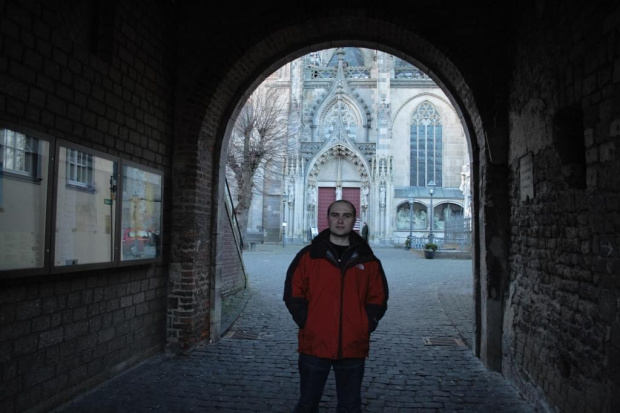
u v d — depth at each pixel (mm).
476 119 6922
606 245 3637
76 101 4809
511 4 6418
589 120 3957
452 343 7637
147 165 6312
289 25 7207
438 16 6938
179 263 6898
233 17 7227
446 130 42312
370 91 42938
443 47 6848
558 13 4609
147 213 6227
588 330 3898
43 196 4242
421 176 42219
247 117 30078
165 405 4836
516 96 6023
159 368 6051
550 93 4785
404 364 6484
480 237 6812
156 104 6578
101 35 5430
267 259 23172
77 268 4730
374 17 7074
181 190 6965
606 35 3684
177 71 7148
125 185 5664
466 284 14602
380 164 40125
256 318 9375
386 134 40531
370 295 3713
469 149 7402
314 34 7742
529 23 5488
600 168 3760
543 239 4953
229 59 7152
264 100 35062
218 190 7699
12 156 3904
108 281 5438
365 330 3566
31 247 4105
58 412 4500
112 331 5523
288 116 39719
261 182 39844
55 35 4496
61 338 4633
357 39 7816
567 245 4348
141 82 6160
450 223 32344
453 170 42156
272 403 4977
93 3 5414
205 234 7395
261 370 6098
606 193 3654
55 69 4492
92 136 5074
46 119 4363
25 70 4105
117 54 5586
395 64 43562
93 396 4957
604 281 3656
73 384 4828
